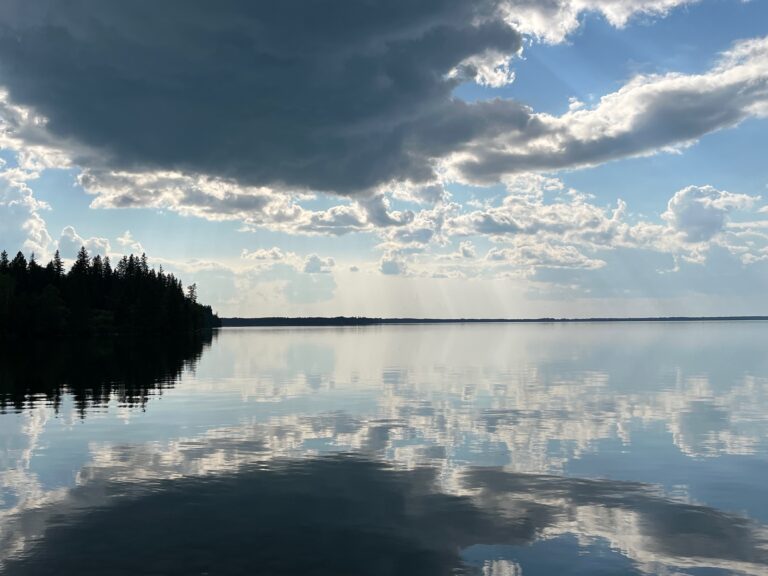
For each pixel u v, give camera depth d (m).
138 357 81.56
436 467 19.98
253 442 24.11
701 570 12.07
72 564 12.31
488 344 126.50
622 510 15.59
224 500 16.41
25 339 141.75
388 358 79.31
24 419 29.78
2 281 139.38
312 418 29.84
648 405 33.84
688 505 15.96
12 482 18.20
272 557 12.65
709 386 43.44
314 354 90.12
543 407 33.19
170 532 14.04
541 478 18.58
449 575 11.81
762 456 21.42
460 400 36.31
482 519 14.91
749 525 14.52
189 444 23.70
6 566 12.22
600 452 22.12
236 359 77.81
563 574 11.89
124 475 19.00
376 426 27.58
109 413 31.69
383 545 13.30
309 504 16.05
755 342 126.56
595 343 126.19
